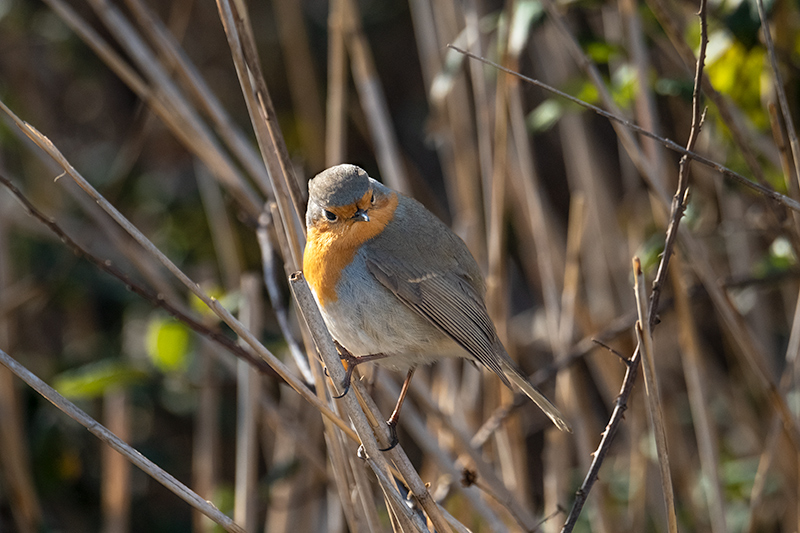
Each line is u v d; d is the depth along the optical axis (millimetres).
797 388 9398
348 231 7203
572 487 10875
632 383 5773
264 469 12906
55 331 13086
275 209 6551
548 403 7273
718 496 8195
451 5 10234
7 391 9758
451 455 9359
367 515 6680
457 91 10141
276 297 7516
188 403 11594
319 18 15367
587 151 10820
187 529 11938
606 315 10648
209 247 12773
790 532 9484
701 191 10422
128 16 13258
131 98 14438
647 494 10836
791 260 8211
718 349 13289
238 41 6277
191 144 8539
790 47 8211
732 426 11898
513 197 11008
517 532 9133
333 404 6688
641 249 8508
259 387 8797
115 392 10734
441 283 7336
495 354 7426
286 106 14828
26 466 9852
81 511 11672
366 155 15047
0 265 10836
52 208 12164
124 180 12164
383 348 7305
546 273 9508
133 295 11656
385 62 15805
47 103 13828
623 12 8180
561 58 10766
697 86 5586
